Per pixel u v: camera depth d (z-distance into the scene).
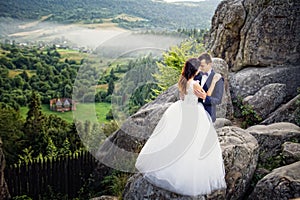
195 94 4.00
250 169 4.44
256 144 4.68
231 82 7.03
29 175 6.00
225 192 4.03
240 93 6.82
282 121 5.92
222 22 7.86
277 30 6.99
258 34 7.17
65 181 6.18
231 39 7.70
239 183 4.22
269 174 4.17
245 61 7.38
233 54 7.70
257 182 4.35
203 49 6.82
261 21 7.13
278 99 6.41
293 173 4.06
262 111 6.34
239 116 6.53
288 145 4.89
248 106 6.43
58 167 6.13
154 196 3.92
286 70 6.84
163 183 3.91
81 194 6.00
